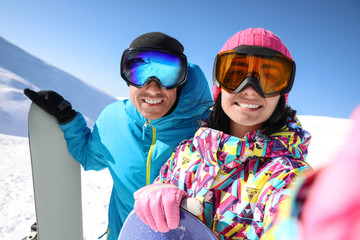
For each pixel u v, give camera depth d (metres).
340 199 0.13
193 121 1.53
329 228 0.13
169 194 0.89
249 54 0.92
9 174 7.07
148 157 1.50
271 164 0.87
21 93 45.00
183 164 1.10
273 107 0.93
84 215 4.50
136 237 1.00
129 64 1.39
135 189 1.55
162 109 1.41
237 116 0.95
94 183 6.30
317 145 10.16
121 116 1.62
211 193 0.95
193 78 1.53
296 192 0.21
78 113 1.84
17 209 4.86
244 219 0.86
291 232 0.19
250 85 0.90
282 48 0.96
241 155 0.90
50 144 1.75
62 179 1.81
